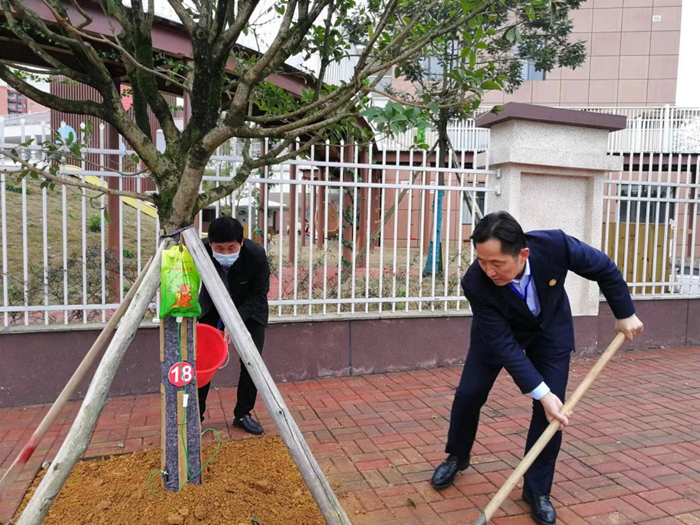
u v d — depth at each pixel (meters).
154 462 3.27
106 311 4.91
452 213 11.66
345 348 5.31
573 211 6.05
